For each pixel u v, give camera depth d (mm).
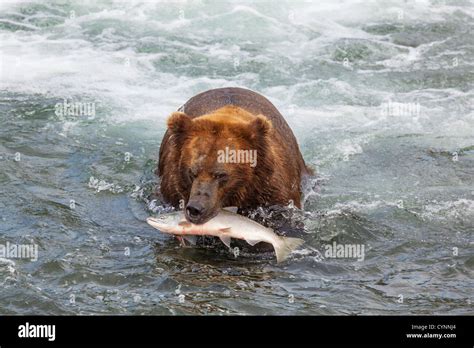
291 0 27516
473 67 23078
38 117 19422
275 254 14164
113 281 13266
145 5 26656
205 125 13844
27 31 24781
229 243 13289
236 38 24609
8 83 21281
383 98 21219
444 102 21016
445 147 18578
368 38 24953
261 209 14266
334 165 17578
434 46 24547
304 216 15031
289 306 12617
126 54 23328
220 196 13477
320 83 21875
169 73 22312
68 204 15688
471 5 27797
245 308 12523
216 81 21859
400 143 18703
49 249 14133
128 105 20359
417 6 27484
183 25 25375
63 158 17547
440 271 13836
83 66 22469
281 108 20391
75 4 26703
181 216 13188
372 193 16406
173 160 14211
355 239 14695
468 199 16219
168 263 13805
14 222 14984
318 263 13906
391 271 13805
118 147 18141
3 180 16422
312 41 24578
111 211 15539
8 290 12883
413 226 15234
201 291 12977
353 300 12883
